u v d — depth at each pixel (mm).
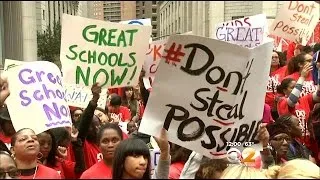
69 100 6867
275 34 9766
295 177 3059
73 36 5695
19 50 23969
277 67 8633
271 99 8234
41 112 4762
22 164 4152
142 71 6805
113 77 5785
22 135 4156
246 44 8547
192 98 3643
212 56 3592
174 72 3592
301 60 7641
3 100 4074
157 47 6820
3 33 22734
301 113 6730
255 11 28703
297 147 5445
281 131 5250
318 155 6156
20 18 23922
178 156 4414
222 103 3688
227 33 8672
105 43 5738
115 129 4277
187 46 3553
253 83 3803
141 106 8273
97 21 5691
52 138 4727
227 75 3652
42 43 26438
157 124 3631
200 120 3682
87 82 5734
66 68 5703
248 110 3852
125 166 3574
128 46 5777
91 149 5219
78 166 4941
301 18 9578
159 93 3609
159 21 54656
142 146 3607
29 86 4812
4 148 4594
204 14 32562
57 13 32719
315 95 6684
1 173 3877
